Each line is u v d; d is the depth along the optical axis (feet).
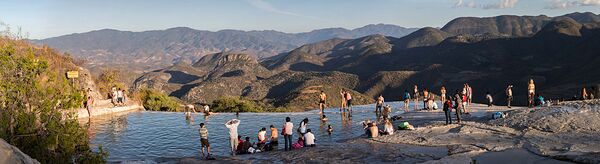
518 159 42.75
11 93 35.12
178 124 92.53
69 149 35.86
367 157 49.78
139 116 108.99
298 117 102.58
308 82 654.12
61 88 37.96
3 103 34.47
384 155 50.24
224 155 59.67
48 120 35.94
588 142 47.91
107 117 106.22
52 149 35.27
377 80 641.40
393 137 61.46
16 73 35.81
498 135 56.70
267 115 108.99
